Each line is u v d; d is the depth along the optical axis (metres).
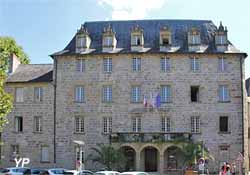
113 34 63.44
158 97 61.66
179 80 62.09
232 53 62.12
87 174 47.31
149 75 62.25
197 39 62.91
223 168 41.91
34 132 63.50
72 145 62.28
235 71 62.16
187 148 58.97
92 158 61.25
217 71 62.19
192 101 61.94
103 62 63.06
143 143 59.88
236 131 61.16
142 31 63.28
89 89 62.91
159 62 62.50
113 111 62.16
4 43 74.00
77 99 63.03
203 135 61.19
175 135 60.00
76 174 48.34
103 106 62.34
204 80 62.03
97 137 61.97
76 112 62.75
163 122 61.66
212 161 60.50
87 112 62.59
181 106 61.66
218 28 63.34
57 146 62.56
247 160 61.41
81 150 58.25
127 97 62.16
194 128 61.47
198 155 58.66
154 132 60.44
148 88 62.06
